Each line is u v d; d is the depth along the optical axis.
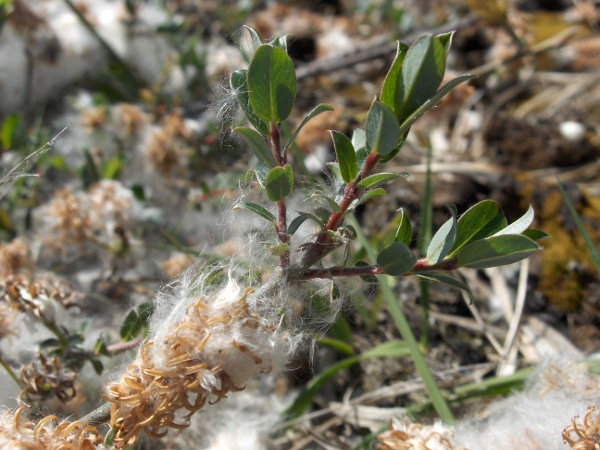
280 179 0.12
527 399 0.19
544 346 0.26
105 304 0.26
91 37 0.35
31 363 0.18
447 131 0.36
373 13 0.43
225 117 0.18
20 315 0.19
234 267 0.16
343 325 0.25
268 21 0.39
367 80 0.39
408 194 0.32
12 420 0.13
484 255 0.12
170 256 0.28
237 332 0.12
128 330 0.19
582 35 0.42
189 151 0.30
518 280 0.29
